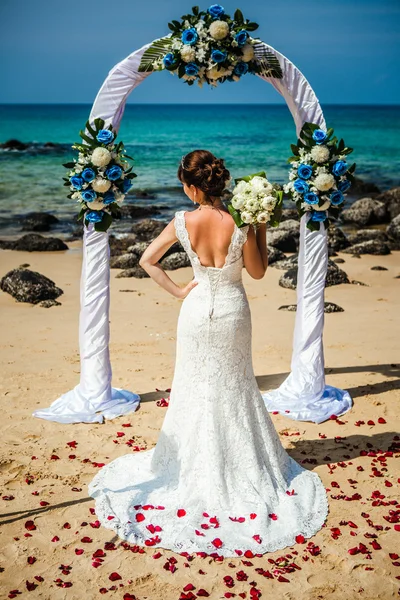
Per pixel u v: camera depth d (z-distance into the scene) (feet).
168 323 29.01
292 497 14.47
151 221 55.06
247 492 14.24
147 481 15.01
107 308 19.77
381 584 11.93
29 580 11.98
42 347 25.53
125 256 41.98
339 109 426.92
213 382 14.33
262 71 18.30
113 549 12.88
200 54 16.87
